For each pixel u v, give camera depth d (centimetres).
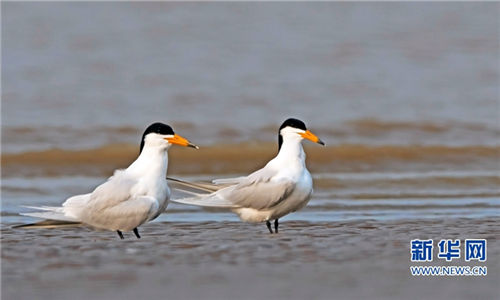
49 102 2328
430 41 3003
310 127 2152
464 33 3073
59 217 1080
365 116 2258
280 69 2708
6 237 1103
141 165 1081
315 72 2686
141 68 2684
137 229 1148
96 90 2461
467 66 2780
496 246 1072
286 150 1145
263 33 3058
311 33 3062
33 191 1517
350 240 1096
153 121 2181
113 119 2189
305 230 1177
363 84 2581
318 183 1586
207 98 2412
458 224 1224
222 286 870
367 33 3067
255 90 2498
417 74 2698
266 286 870
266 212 1143
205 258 984
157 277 902
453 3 3369
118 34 2992
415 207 1379
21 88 2447
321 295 841
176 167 1800
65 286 869
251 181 1132
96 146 1906
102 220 1072
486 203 1416
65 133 2047
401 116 2253
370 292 854
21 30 2970
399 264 967
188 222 1249
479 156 1866
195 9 3266
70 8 3209
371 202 1422
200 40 2966
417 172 1711
